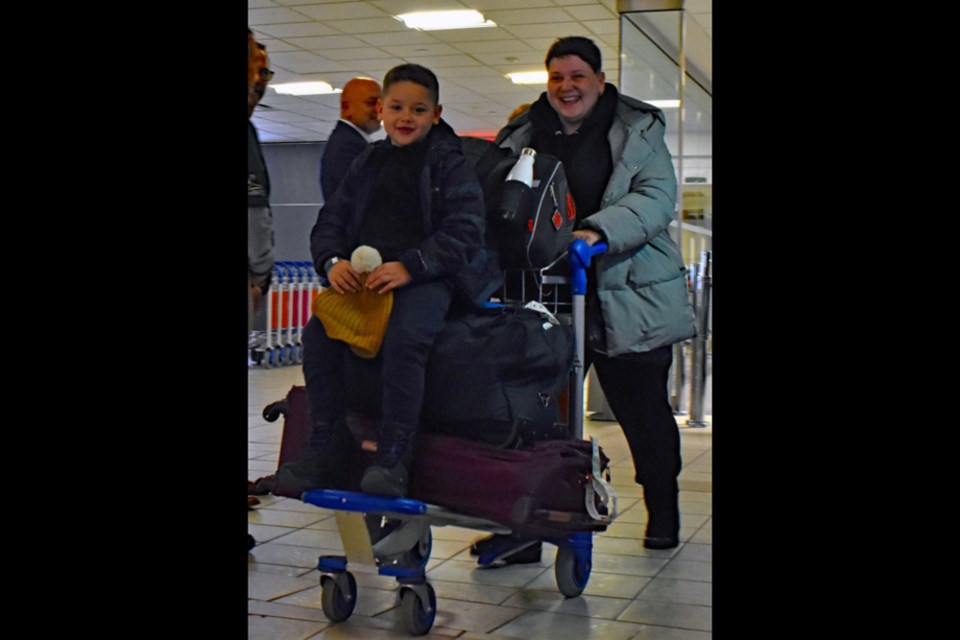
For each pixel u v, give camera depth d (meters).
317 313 2.82
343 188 2.86
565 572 2.91
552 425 2.84
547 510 2.75
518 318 2.77
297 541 3.40
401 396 2.70
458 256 2.71
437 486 2.72
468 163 2.78
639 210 2.94
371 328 2.74
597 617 2.79
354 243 2.82
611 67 3.59
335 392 2.81
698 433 3.86
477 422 2.72
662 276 3.07
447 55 3.39
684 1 3.80
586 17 3.36
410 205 2.77
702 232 4.50
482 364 2.71
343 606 2.83
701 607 2.84
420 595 2.71
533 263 2.83
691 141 4.62
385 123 2.78
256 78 3.17
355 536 2.71
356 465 2.79
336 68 3.49
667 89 4.00
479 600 2.94
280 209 3.61
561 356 2.84
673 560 3.17
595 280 3.05
